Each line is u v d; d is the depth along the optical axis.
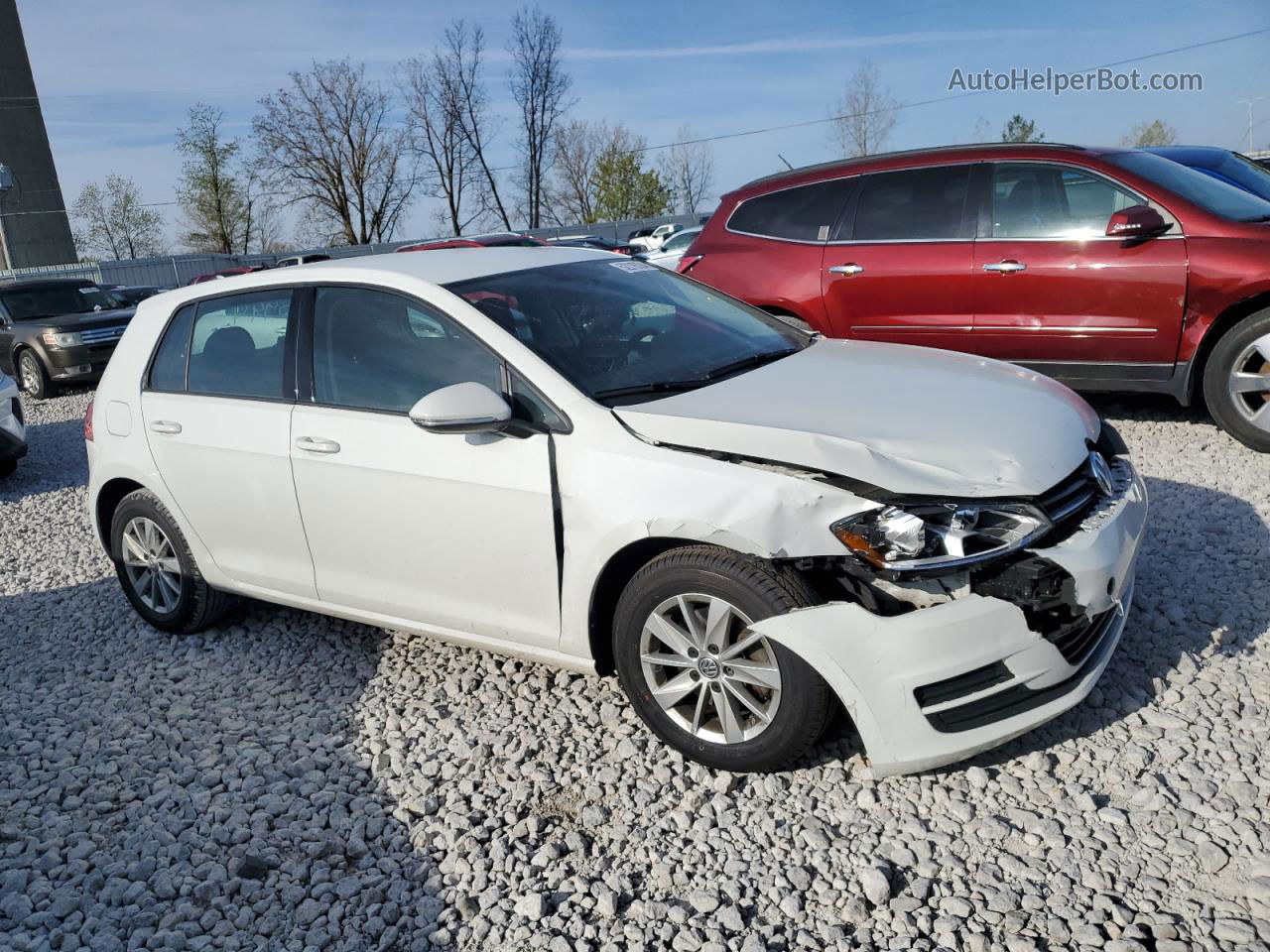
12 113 60.03
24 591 5.64
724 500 2.91
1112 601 2.96
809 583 2.90
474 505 3.39
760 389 3.41
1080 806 2.85
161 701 4.08
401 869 2.93
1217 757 2.99
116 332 13.75
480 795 3.22
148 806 3.35
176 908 2.84
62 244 62.34
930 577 2.74
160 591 4.69
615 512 3.09
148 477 4.42
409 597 3.72
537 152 60.81
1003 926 2.46
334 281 3.93
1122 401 7.25
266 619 4.79
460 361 3.52
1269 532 4.56
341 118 57.00
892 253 6.61
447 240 21.14
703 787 3.12
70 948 2.72
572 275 4.04
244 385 4.13
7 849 3.19
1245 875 2.53
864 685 2.77
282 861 3.01
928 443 2.97
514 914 2.69
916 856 2.74
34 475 8.95
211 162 53.28
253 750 3.63
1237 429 5.78
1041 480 2.89
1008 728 2.82
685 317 4.01
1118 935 2.38
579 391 3.30
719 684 3.07
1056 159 6.20
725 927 2.56
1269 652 3.53
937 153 6.61
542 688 3.83
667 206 62.88
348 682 4.08
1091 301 6.03
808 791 3.05
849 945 2.46
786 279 6.99
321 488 3.79
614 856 2.88
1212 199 5.96
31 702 4.22
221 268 40.72
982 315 6.38
